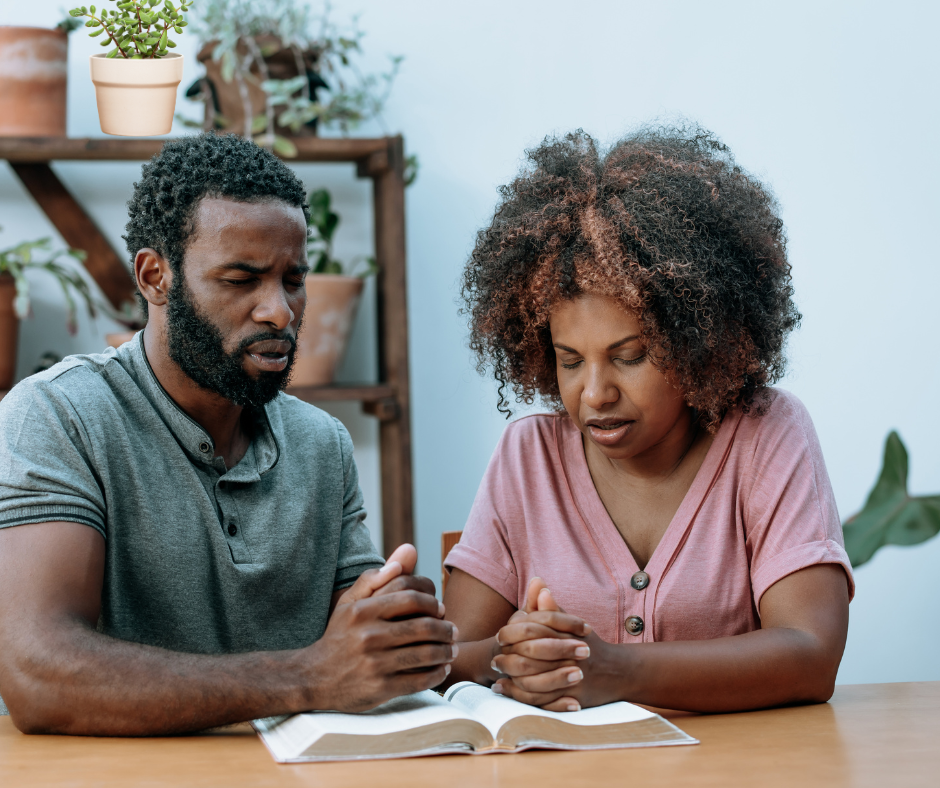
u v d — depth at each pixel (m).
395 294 2.10
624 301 1.09
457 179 2.31
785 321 1.29
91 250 2.14
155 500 1.14
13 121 1.94
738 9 2.32
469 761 0.84
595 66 2.33
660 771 0.81
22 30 1.93
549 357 1.29
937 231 2.33
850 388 2.32
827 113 2.32
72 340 2.19
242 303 1.09
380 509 2.30
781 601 1.12
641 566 1.24
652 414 1.14
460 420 2.34
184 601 1.15
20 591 0.95
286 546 1.22
